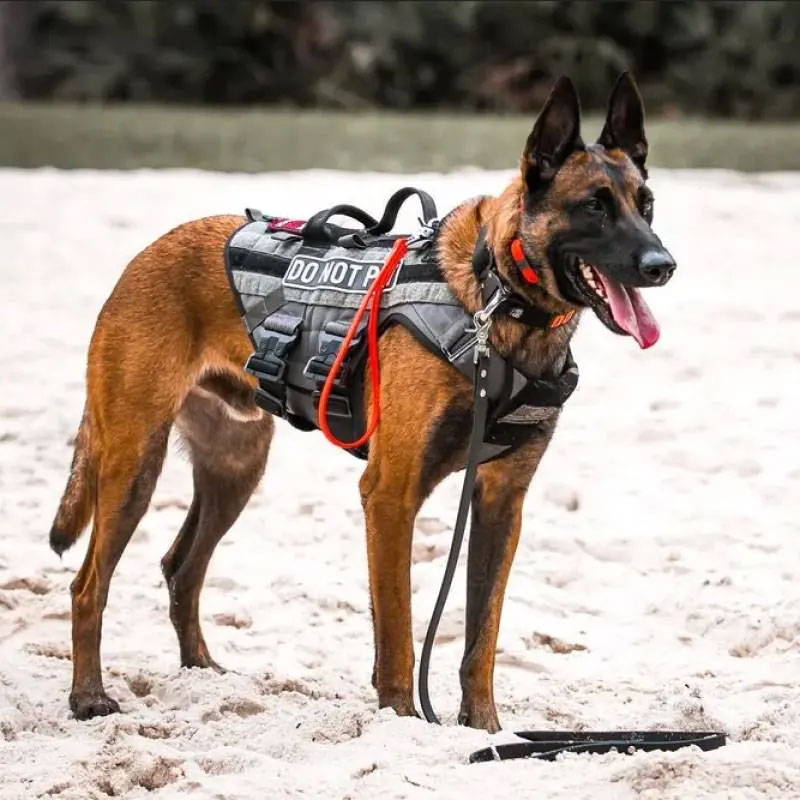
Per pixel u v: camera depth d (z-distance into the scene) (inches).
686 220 763.4
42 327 576.7
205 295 293.1
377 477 264.8
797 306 594.6
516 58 1695.4
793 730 260.1
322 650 320.2
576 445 448.1
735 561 365.4
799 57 1628.9
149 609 342.3
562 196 250.8
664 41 1670.8
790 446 438.3
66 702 286.4
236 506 312.7
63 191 845.8
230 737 261.3
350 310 274.2
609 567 368.8
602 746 247.9
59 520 300.5
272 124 1413.6
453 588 349.4
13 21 1775.3
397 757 244.2
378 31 1702.8
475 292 258.2
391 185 837.2
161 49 1758.1
